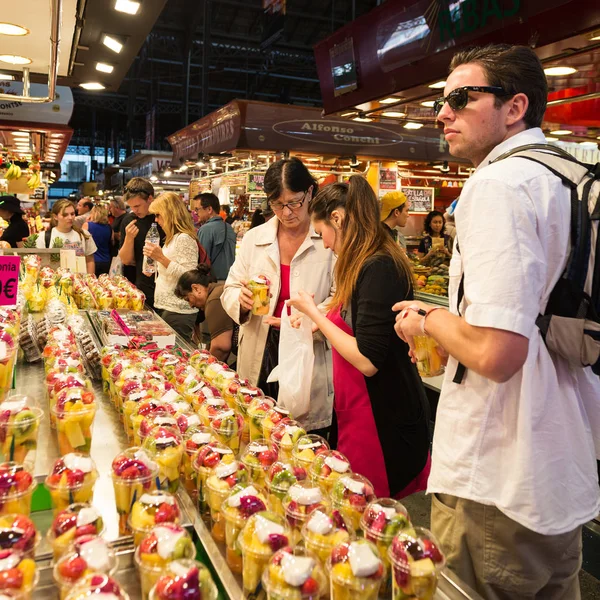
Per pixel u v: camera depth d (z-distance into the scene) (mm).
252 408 1884
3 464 1315
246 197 10680
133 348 2652
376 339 2066
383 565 1091
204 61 19422
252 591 1144
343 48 4734
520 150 1414
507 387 1396
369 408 2219
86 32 3738
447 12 3584
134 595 1186
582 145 6996
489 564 1450
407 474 2248
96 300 3875
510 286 1237
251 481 1479
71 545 1088
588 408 1488
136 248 5164
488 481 1415
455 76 1469
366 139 10305
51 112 10484
